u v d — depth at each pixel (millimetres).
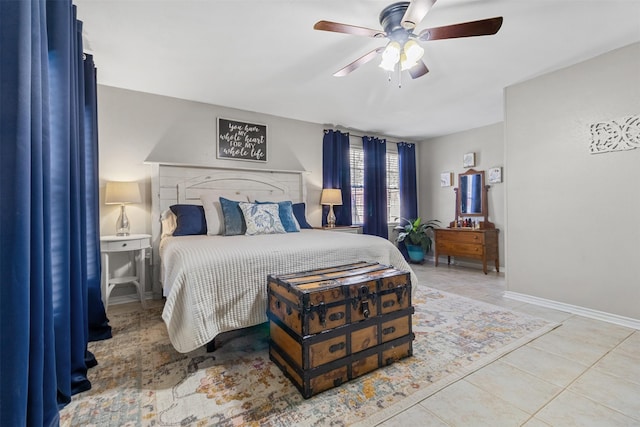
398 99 3461
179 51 2348
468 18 1965
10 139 825
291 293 1561
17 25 844
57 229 1337
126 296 3047
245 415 1324
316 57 2469
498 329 2254
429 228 5457
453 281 3838
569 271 2654
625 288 2340
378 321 1689
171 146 3307
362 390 1499
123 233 2844
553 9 1878
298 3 1812
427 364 1745
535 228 2885
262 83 2980
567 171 2654
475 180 4766
